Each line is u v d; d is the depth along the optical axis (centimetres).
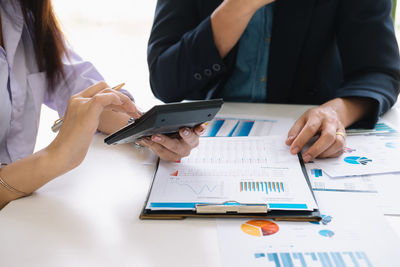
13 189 57
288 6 92
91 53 262
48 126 198
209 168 63
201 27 85
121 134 57
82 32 289
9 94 80
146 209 53
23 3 77
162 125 54
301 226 50
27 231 49
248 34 97
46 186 60
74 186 60
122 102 60
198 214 52
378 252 44
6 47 77
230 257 44
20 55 83
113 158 69
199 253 45
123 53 263
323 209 53
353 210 53
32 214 53
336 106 78
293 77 100
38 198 57
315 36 95
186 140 61
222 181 59
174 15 96
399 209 53
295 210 52
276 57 98
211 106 53
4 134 79
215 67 88
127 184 61
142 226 50
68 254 45
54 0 83
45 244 47
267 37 98
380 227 49
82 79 90
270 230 49
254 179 59
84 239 48
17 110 82
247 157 66
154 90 99
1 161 81
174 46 90
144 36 288
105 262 44
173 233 49
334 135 66
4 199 58
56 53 85
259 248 46
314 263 43
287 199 53
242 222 51
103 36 286
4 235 49
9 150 82
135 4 281
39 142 184
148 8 281
